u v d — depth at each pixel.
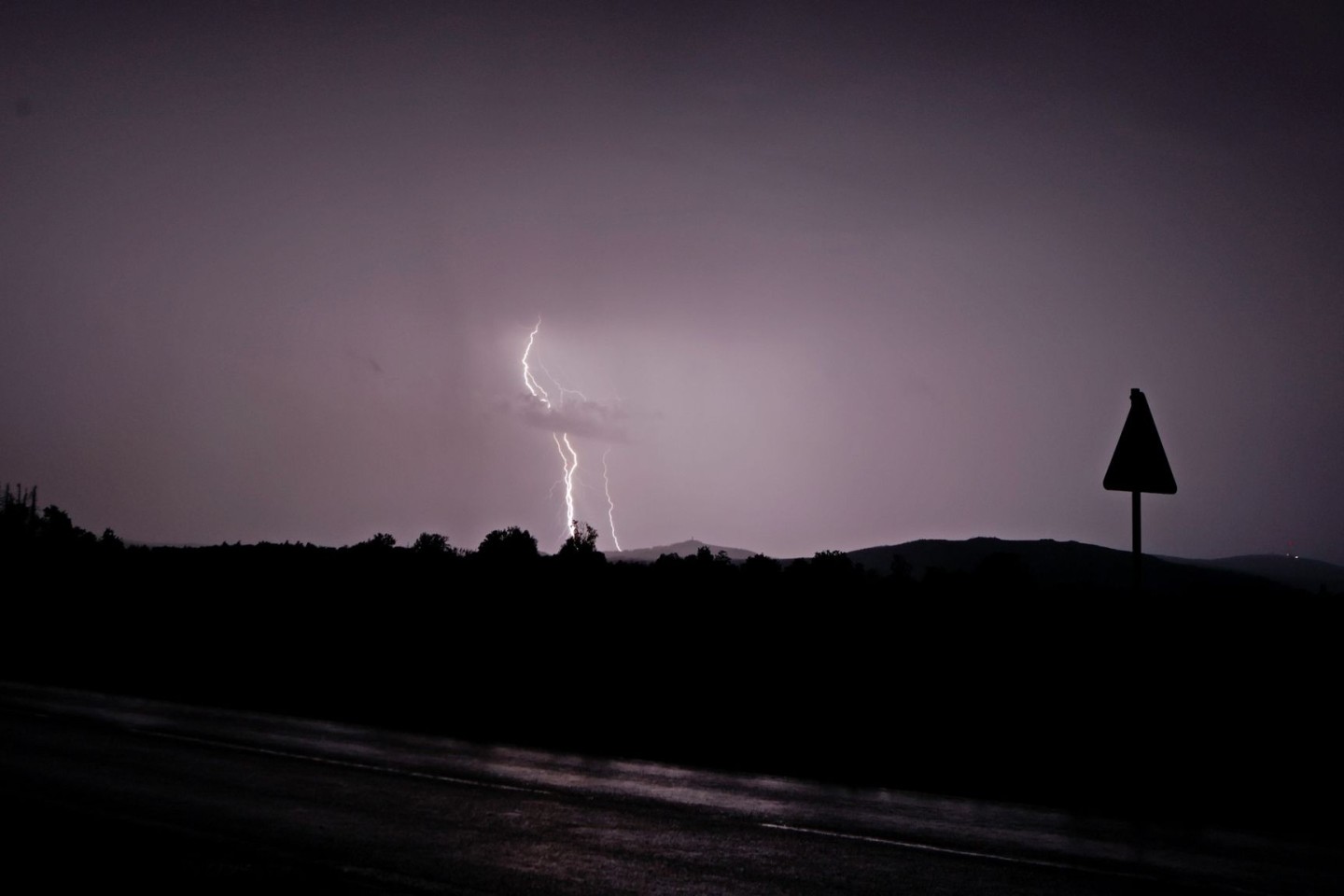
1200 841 9.88
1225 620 25.56
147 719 15.70
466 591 32.47
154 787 10.84
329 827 9.34
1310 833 10.49
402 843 8.84
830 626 26.44
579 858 8.48
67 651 24.69
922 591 32.28
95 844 8.46
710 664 22.50
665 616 28.19
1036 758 14.23
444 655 23.89
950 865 8.58
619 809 10.38
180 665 22.67
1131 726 14.38
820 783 12.52
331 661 23.33
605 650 24.27
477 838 9.07
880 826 10.02
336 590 33.75
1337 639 22.92
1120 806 11.52
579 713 17.73
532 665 22.58
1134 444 12.73
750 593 31.30
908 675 21.05
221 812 9.79
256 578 36.69
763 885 7.86
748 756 14.46
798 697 19.08
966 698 18.89
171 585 35.69
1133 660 14.34
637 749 14.87
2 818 9.23
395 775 11.88
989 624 26.17
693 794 11.34
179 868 7.86
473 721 16.89
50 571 39.03
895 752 14.72
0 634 27.47
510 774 12.19
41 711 16.06
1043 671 20.95
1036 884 8.11
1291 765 13.51
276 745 13.73
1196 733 15.28
